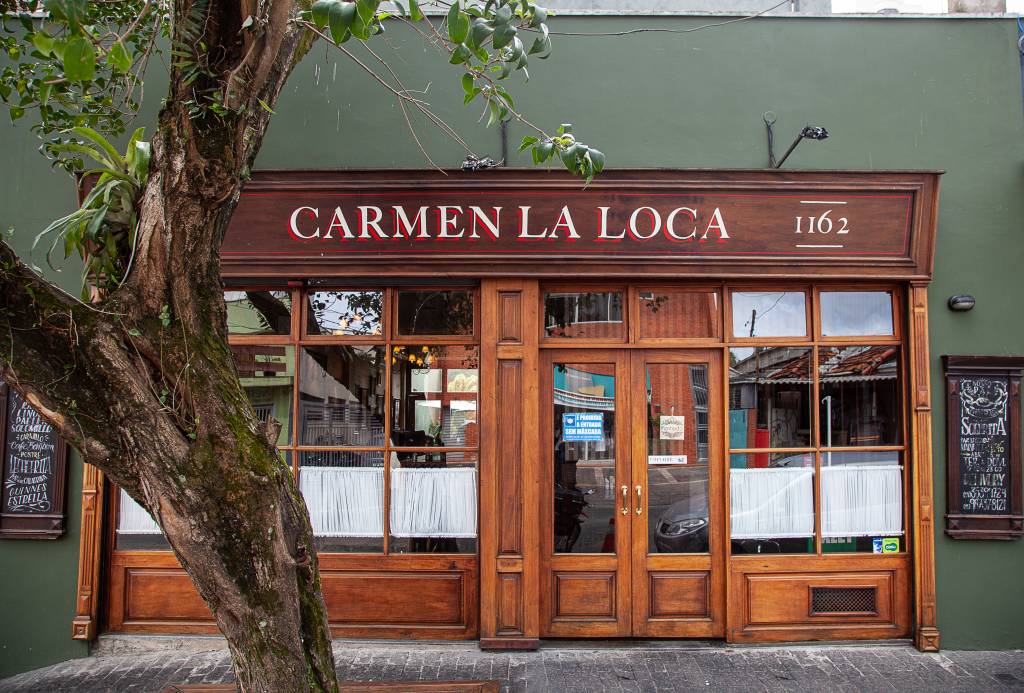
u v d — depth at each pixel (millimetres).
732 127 4980
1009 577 4797
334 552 4926
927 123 4988
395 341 4984
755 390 4984
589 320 5016
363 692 3459
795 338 5000
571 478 4957
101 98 3834
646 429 4969
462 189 4652
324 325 5039
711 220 4719
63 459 4781
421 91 4988
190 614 4852
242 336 5023
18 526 4754
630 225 4719
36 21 4836
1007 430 4828
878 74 5008
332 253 4750
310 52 4980
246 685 2574
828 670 4449
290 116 4961
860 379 5004
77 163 4047
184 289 2562
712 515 4918
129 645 4789
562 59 5004
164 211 2521
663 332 5016
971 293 4934
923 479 4812
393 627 4844
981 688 4234
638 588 4875
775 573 4867
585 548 4914
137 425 2428
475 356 4992
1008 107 5000
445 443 4977
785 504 4941
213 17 2506
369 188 4637
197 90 2504
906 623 4859
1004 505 4801
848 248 4770
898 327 4984
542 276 4801
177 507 2438
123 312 2516
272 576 2516
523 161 4961
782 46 5012
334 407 5008
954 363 4828
